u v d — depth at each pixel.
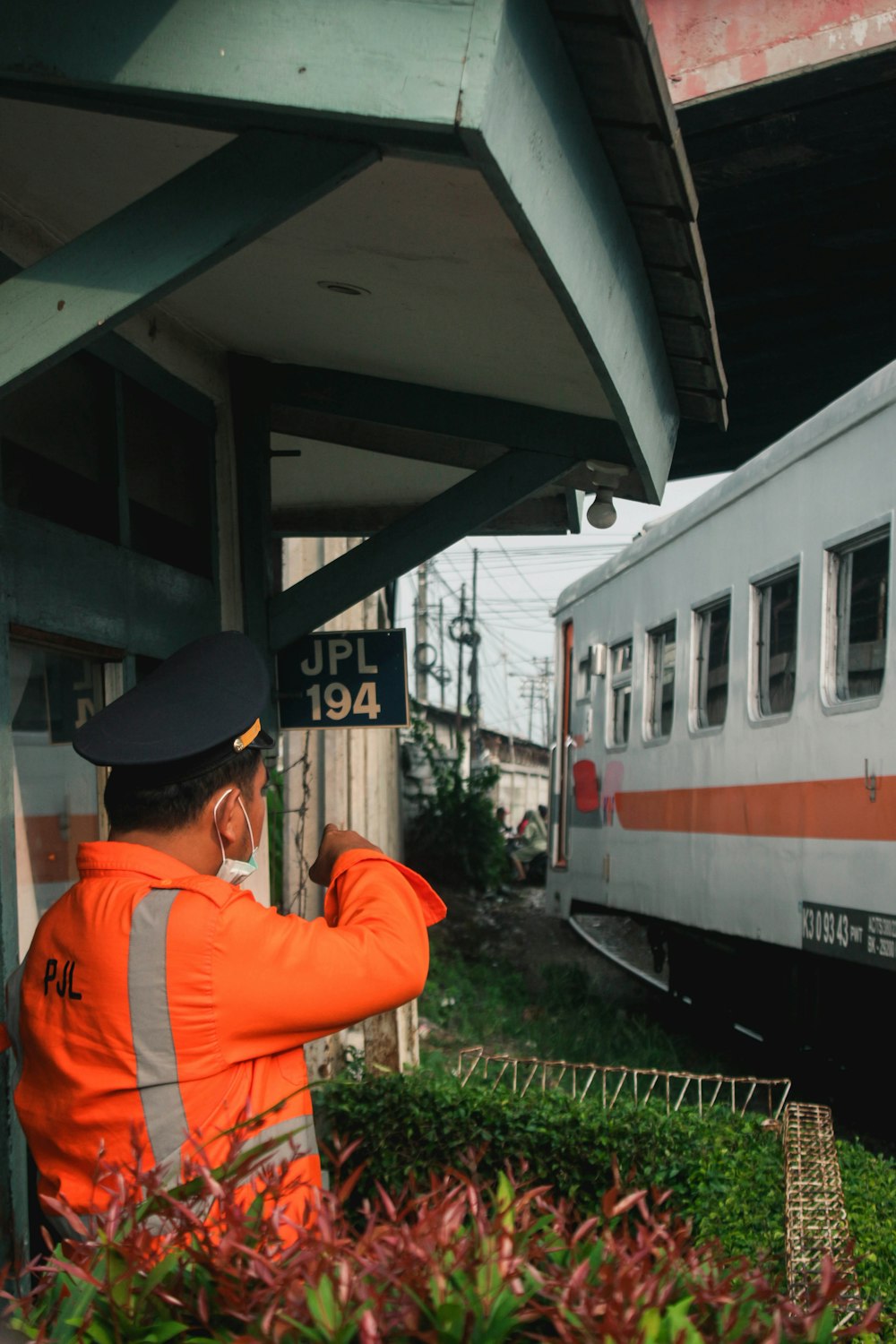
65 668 3.07
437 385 3.80
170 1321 1.13
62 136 2.36
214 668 1.71
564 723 12.14
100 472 3.22
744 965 8.53
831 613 6.70
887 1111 6.99
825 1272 1.14
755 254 6.51
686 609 8.82
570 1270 1.15
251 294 3.15
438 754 16.53
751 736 7.61
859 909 6.25
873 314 7.01
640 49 1.83
